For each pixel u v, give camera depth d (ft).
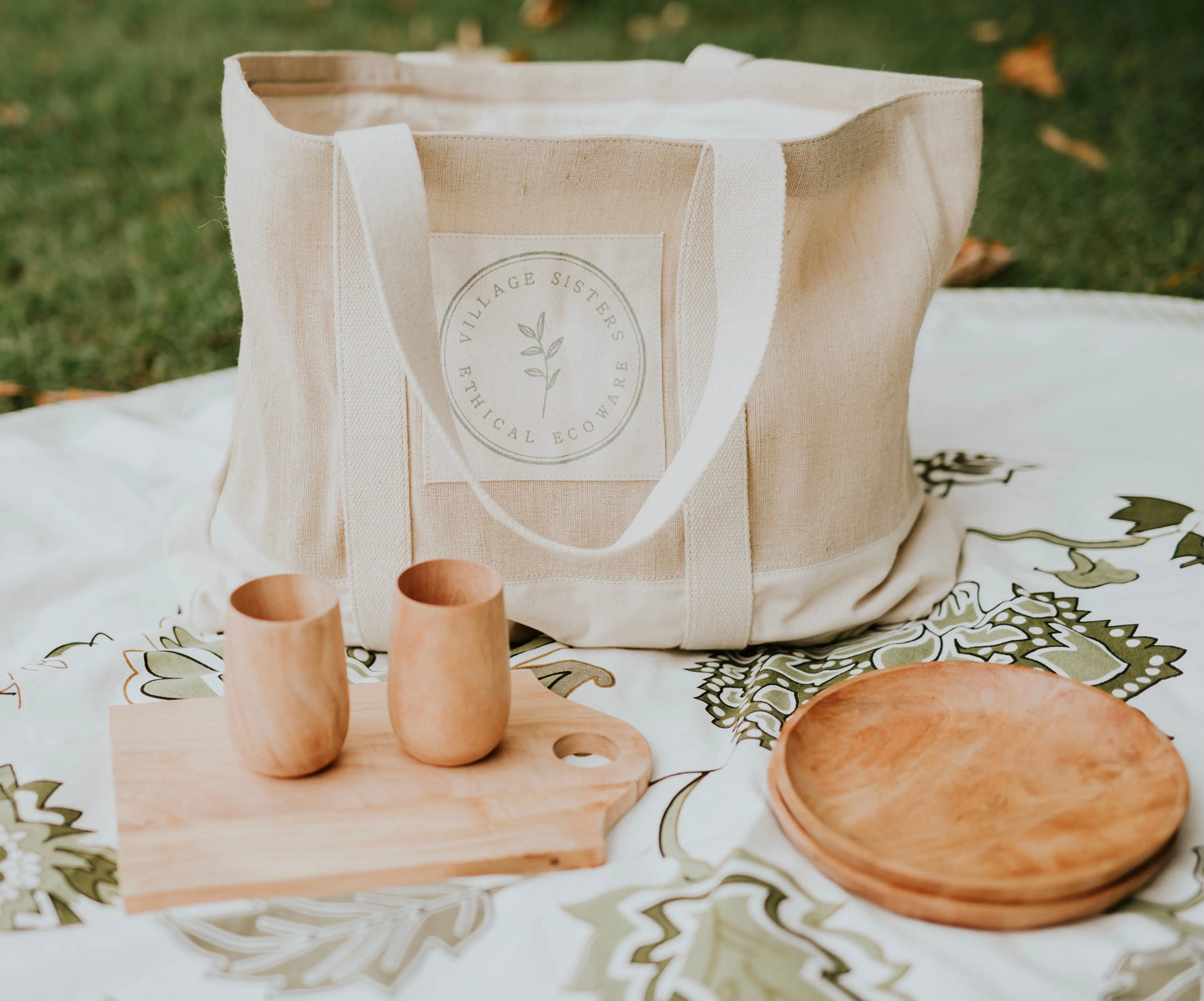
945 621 3.20
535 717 2.72
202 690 2.88
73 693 2.82
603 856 2.33
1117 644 2.94
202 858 2.24
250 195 2.83
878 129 2.98
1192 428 4.14
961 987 1.97
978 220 6.92
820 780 2.43
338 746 2.47
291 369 2.93
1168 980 2.02
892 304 3.04
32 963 2.06
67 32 9.52
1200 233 6.70
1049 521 3.60
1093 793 2.38
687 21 9.82
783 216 2.66
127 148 7.67
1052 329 4.94
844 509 3.09
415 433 2.93
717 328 2.75
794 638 3.14
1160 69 8.70
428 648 2.38
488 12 9.95
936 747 2.52
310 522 3.02
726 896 2.15
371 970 2.06
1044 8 9.87
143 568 3.51
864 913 2.15
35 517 3.73
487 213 2.85
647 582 3.05
